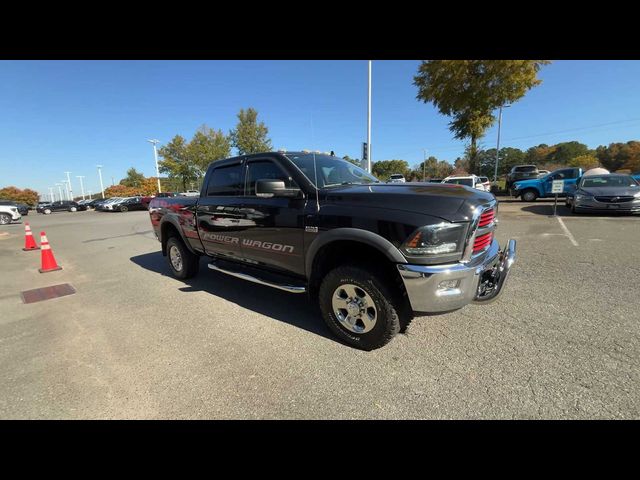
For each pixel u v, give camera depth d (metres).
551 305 3.70
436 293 2.50
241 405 2.30
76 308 4.35
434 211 2.52
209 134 39.97
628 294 3.93
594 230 8.09
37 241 11.45
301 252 3.25
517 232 8.20
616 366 2.55
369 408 2.23
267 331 3.42
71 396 2.46
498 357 2.74
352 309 2.95
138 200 31.30
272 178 3.59
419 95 21.23
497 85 18.64
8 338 3.49
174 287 5.10
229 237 4.13
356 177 3.89
